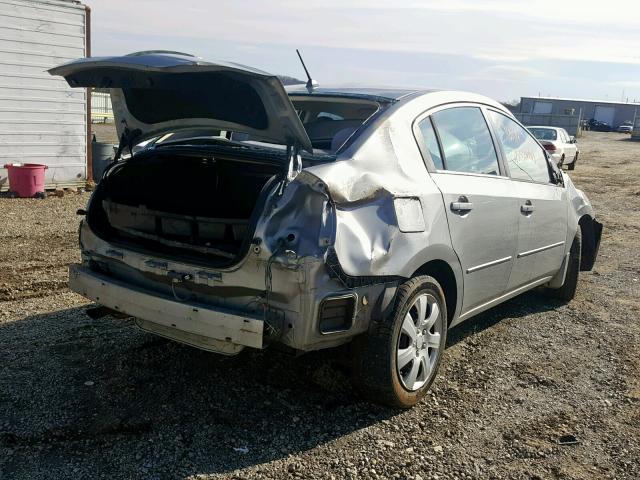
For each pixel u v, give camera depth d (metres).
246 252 3.21
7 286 5.89
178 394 3.91
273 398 3.93
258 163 3.57
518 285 5.10
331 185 3.27
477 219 4.26
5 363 4.20
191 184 4.17
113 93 4.07
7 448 3.27
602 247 9.11
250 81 3.22
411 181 3.78
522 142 5.28
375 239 3.44
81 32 11.94
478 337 5.18
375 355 3.58
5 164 11.28
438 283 3.96
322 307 3.22
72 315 5.14
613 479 3.32
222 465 3.24
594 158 29.25
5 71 11.04
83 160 12.36
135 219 3.82
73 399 3.77
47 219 9.23
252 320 3.20
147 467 3.18
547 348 5.03
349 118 4.11
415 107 4.11
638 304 6.29
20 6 11.05
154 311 3.53
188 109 3.78
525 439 3.66
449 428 3.73
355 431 3.62
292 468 3.24
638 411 4.06
